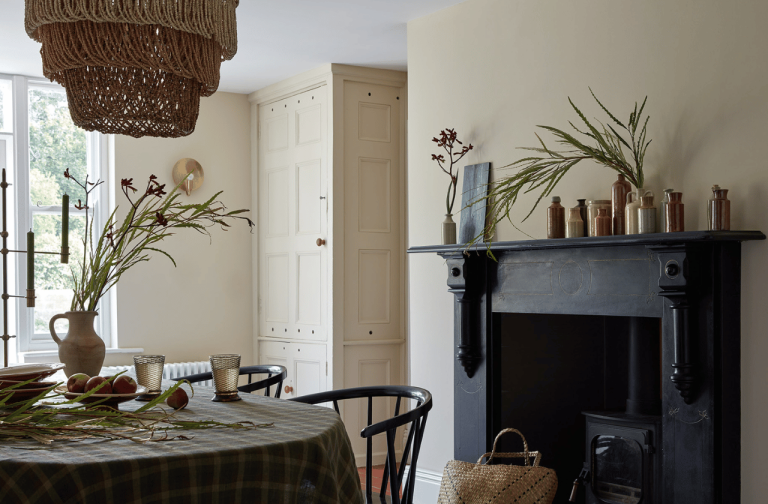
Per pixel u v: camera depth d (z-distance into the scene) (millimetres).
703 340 2789
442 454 4031
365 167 5195
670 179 3047
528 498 3078
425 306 4156
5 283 2715
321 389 5156
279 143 5613
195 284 5586
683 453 2830
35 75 5176
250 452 1604
